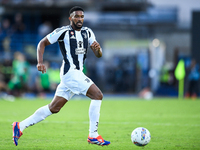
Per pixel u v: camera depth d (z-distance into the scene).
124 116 39.56
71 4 95.25
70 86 20.69
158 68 83.88
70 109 47.84
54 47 93.44
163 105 54.28
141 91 82.00
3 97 68.69
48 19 99.62
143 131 20.67
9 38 93.62
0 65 83.88
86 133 27.27
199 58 79.62
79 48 20.94
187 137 25.64
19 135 20.70
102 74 87.62
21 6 96.94
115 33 91.56
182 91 77.50
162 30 90.19
